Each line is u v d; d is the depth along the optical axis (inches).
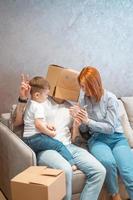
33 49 120.6
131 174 96.9
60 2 120.4
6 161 106.3
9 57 118.3
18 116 102.6
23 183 81.6
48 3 119.0
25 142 99.7
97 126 102.4
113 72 135.3
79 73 106.2
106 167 97.2
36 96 100.7
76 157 97.8
